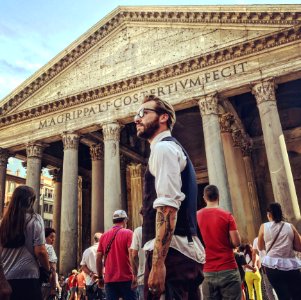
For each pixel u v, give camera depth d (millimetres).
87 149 32812
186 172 2643
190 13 21844
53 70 25953
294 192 16578
